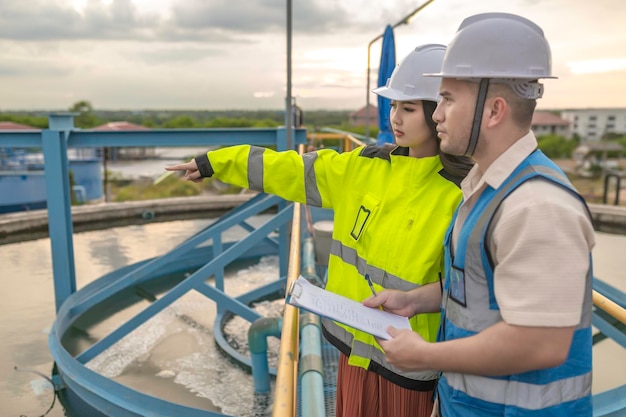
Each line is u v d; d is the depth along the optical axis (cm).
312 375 198
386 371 170
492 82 108
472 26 111
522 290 98
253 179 187
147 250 1257
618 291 811
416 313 158
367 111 1176
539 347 97
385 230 168
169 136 741
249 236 620
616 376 639
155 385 598
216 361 656
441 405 134
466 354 105
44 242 1325
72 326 775
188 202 1656
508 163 110
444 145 117
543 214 98
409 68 166
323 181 183
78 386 532
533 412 110
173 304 850
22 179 1703
